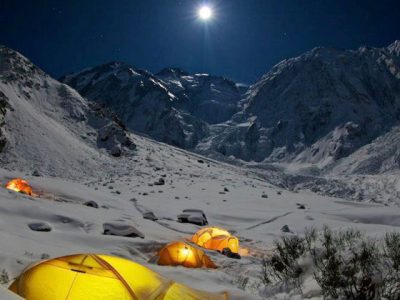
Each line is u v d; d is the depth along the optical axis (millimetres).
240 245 15680
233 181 48719
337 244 7344
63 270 5035
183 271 8492
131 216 17953
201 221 20625
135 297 4871
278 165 186000
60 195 21484
